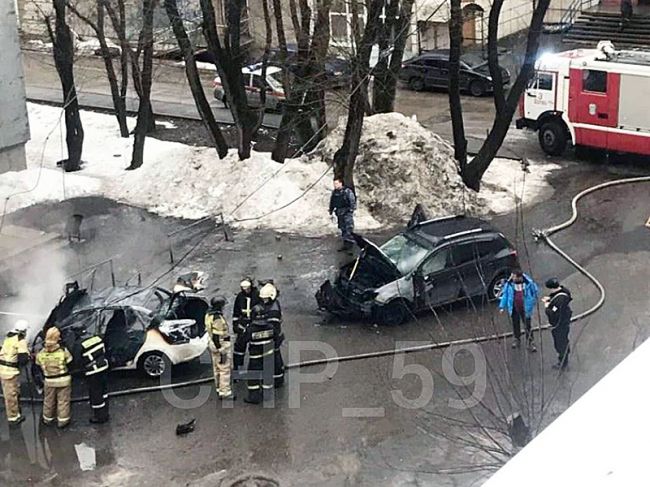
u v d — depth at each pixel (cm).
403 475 1169
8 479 1202
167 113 3084
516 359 1445
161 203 2248
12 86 2295
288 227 2083
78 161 2516
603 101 2420
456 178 2233
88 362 1297
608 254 1894
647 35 3306
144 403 1374
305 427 1296
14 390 1310
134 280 1825
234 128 2884
